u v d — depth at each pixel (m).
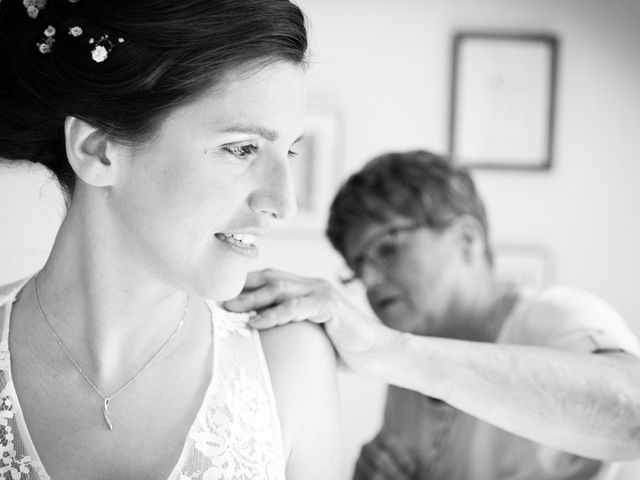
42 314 1.18
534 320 1.81
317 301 1.31
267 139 1.06
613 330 1.64
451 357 1.38
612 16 3.27
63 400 1.15
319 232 3.26
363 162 3.26
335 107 3.25
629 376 1.43
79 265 1.15
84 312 1.16
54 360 1.17
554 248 3.29
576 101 3.29
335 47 3.25
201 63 1.02
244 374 1.22
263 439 1.18
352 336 1.32
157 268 1.10
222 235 1.09
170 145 1.05
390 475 2.13
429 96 3.27
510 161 3.28
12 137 1.13
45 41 1.06
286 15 1.05
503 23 3.27
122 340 1.17
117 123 1.05
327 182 3.25
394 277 1.95
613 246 3.30
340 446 1.30
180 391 1.18
